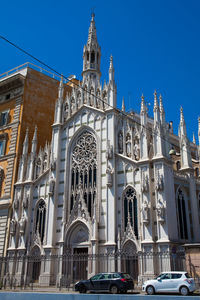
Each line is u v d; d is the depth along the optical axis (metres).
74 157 46.53
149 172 37.81
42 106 57.88
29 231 45.66
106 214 39.25
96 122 45.62
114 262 36.38
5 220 48.59
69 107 49.97
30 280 42.75
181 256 32.62
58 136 48.31
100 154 43.12
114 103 44.28
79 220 41.06
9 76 59.59
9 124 55.22
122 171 40.62
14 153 52.31
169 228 34.62
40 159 49.72
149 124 50.94
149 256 34.22
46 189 46.66
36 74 58.56
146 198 36.81
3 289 36.94
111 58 47.12
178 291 25.75
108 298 19.92
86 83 49.53
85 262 39.66
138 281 33.91
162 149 38.25
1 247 47.25
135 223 37.75
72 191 44.72
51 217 43.66
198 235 39.81
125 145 41.84
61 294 21.33
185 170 43.00
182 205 40.56
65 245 41.16
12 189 50.03
